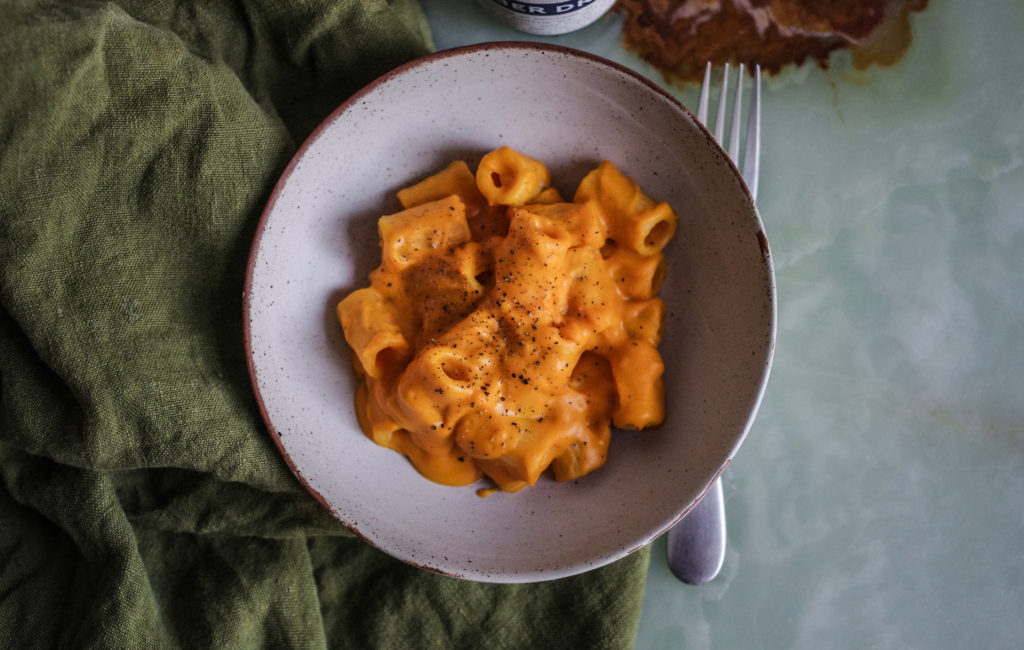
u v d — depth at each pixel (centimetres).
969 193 53
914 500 53
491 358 46
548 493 49
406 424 47
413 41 51
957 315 53
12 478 51
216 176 49
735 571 53
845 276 53
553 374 46
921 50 52
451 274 47
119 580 50
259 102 51
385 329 46
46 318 48
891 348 53
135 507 52
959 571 53
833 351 53
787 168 53
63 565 52
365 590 53
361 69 51
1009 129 52
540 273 46
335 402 49
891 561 53
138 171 48
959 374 53
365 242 49
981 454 53
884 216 53
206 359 49
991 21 52
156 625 51
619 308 47
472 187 48
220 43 51
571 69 47
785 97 53
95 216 48
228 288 49
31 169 47
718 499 52
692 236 48
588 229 47
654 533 47
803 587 53
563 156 49
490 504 49
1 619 52
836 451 53
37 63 47
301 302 48
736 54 53
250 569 52
